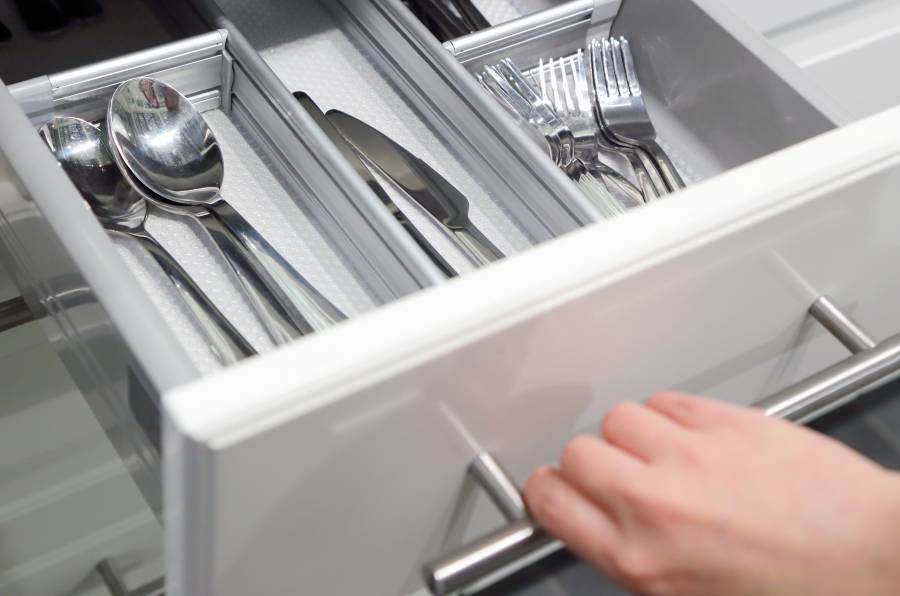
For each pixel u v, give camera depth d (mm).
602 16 714
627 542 414
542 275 398
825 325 548
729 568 396
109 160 607
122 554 944
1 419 780
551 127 673
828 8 904
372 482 446
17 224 562
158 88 623
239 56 632
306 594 512
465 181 653
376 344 372
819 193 451
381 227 542
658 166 677
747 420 427
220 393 354
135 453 538
